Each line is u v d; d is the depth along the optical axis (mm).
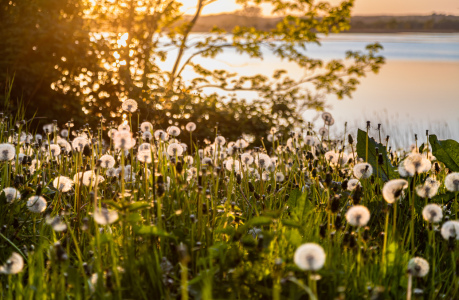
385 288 2055
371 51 11680
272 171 3572
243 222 2908
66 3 9523
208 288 1826
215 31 11594
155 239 2320
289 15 11117
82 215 2814
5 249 2443
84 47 9008
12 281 2176
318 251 1475
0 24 9102
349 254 2340
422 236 2826
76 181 2811
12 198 2645
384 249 2139
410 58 50906
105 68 9172
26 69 8617
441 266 2490
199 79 9922
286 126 10719
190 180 2949
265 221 2117
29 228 2742
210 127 10055
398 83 28938
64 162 3693
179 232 2352
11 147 2703
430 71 37062
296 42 11445
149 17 11039
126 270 2088
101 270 2043
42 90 8914
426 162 2420
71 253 2537
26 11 9133
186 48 11625
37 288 1930
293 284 1919
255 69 32938
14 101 8617
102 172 3344
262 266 2141
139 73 9531
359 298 2031
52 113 8789
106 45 9180
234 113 10555
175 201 2627
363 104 19438
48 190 3047
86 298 1949
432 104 19438
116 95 9094
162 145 3303
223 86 11141
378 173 3111
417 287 2113
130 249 2154
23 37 8758
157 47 10805
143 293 1981
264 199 2988
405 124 11891
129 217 2131
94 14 10453
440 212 2158
